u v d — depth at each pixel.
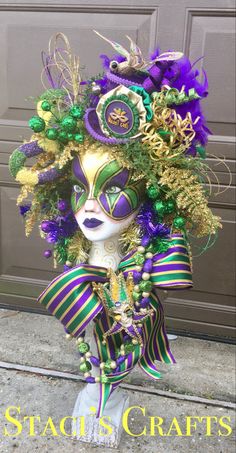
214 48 1.86
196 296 2.20
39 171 1.20
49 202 1.32
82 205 1.19
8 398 1.78
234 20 1.83
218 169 1.98
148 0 1.86
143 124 1.09
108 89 1.14
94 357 1.30
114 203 1.15
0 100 2.11
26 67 2.05
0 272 2.40
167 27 1.88
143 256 1.21
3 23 2.02
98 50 1.96
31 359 2.01
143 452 1.56
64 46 1.98
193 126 1.15
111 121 1.09
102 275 1.25
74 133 1.14
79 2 1.93
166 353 1.41
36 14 1.98
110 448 1.56
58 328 2.26
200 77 1.90
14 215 2.29
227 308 2.18
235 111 1.91
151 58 1.21
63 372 1.93
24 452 1.54
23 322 2.30
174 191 1.12
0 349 2.06
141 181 1.18
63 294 1.22
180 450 1.58
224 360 2.08
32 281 2.37
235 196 2.00
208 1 1.82
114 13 1.92
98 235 1.19
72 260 1.32
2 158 2.19
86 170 1.13
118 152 1.12
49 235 1.28
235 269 2.12
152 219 1.21
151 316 1.31
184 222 1.22
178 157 1.12
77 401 1.62
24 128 2.12
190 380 1.93
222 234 2.08
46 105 1.12
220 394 1.87
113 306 1.24
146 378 1.92
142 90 1.10
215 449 1.60
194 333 2.24
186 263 1.21
